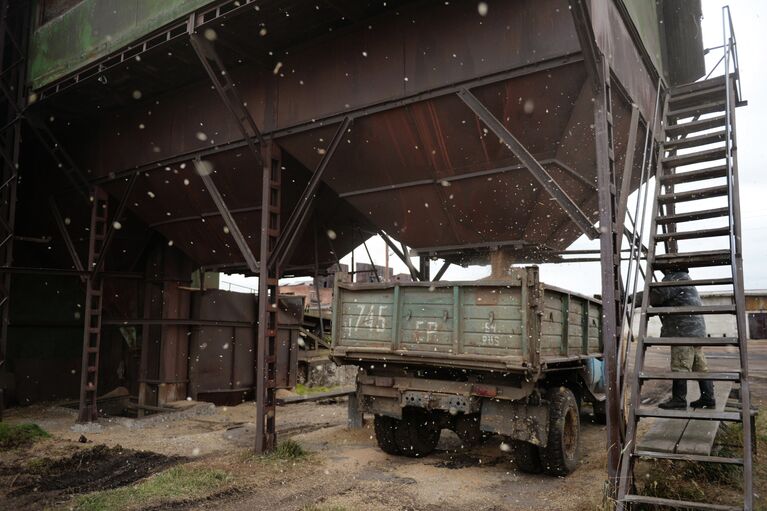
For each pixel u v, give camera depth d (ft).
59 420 40.45
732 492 19.70
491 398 23.35
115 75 34.14
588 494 20.42
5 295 38.19
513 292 22.02
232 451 28.76
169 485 21.50
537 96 24.03
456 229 30.35
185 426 37.73
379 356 24.75
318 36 29.30
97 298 40.70
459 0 25.29
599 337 31.24
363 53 28.02
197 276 57.52
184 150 35.29
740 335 17.71
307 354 63.00
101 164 40.60
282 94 30.86
